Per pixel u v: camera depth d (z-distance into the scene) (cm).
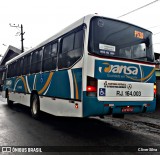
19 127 682
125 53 576
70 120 824
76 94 524
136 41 608
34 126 701
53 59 684
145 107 594
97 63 509
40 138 550
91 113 491
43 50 787
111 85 524
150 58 634
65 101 579
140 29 627
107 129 674
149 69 616
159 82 1566
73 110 535
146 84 602
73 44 564
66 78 580
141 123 796
